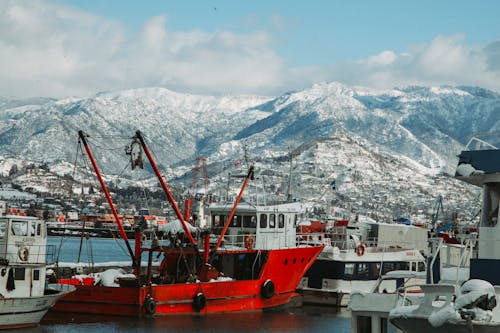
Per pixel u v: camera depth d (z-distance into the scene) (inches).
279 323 2135.8
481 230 1291.8
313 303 2610.7
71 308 2102.6
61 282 2236.7
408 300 1360.7
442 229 2142.0
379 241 2962.6
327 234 2982.3
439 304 1268.5
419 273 1461.6
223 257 2406.5
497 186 1305.4
